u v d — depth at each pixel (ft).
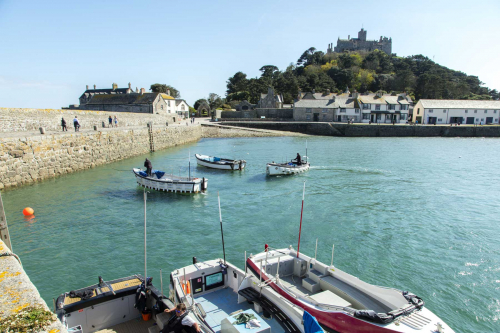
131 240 51.96
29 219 60.49
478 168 111.04
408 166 115.03
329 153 148.46
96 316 24.54
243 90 404.16
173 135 176.35
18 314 10.91
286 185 88.22
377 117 282.15
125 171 103.91
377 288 28.78
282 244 50.47
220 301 30.45
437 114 270.67
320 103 284.61
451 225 57.98
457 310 35.14
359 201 72.54
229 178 98.48
